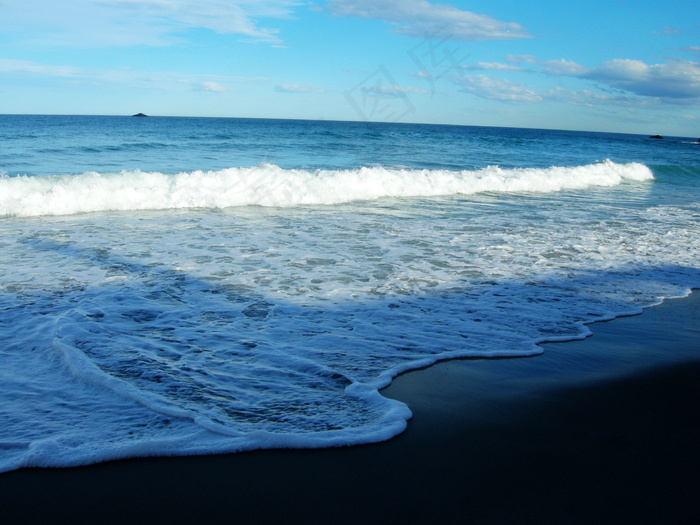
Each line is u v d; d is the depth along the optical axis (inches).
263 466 86.7
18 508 74.6
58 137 1050.7
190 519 73.6
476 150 1054.4
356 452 91.6
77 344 132.6
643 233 311.1
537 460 91.5
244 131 1451.8
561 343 150.5
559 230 312.0
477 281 205.2
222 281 193.0
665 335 160.7
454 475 86.2
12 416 98.6
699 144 2805.1
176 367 122.6
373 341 144.7
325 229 292.8
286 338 144.1
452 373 127.7
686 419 109.4
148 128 1717.5
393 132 1649.9
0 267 200.4
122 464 85.7
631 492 83.1
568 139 2169.0
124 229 277.3
